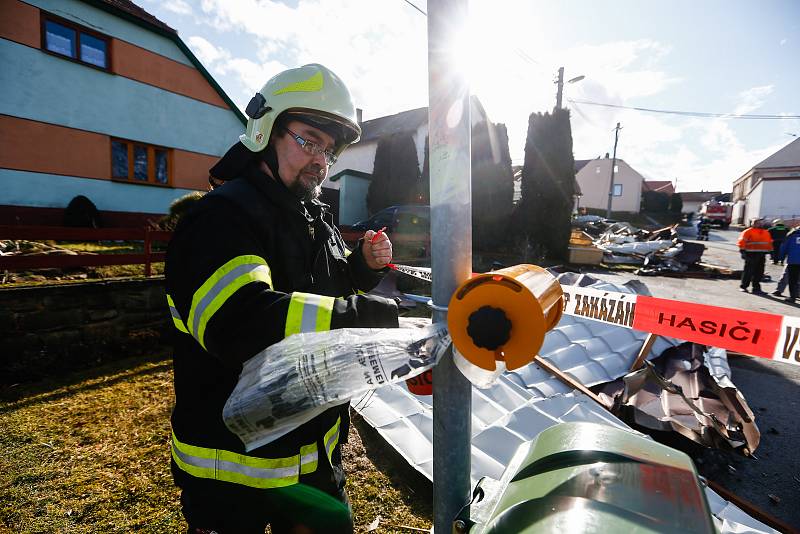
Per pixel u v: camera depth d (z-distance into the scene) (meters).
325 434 1.15
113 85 8.94
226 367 1.01
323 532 1.15
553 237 13.75
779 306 7.89
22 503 2.16
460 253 0.79
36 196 7.99
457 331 0.66
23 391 3.45
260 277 0.81
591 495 0.63
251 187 1.04
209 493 1.03
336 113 1.08
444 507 0.88
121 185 9.19
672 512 0.57
